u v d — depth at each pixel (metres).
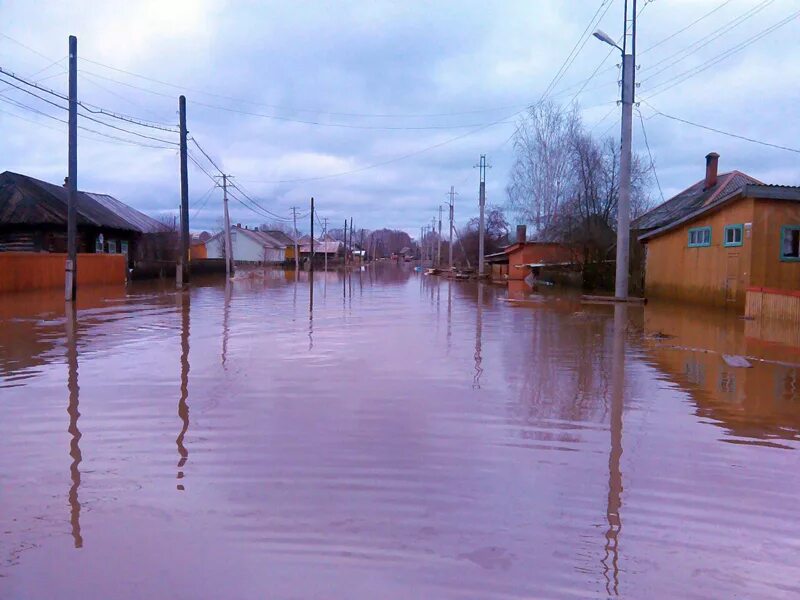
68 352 10.26
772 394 7.41
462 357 10.02
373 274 64.50
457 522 3.92
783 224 17.66
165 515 4.00
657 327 14.23
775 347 11.05
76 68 19.38
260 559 3.44
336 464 4.96
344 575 3.28
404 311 18.75
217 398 7.12
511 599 3.08
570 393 7.45
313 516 3.99
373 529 3.81
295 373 8.62
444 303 22.36
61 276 26.08
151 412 6.50
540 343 11.63
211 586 3.17
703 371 8.83
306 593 3.11
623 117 21.83
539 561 3.44
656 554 3.54
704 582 3.25
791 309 14.23
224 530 3.79
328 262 108.00
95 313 16.91
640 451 5.32
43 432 5.79
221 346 11.05
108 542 3.63
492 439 5.64
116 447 5.37
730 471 4.85
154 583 3.19
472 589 3.16
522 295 27.44
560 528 3.85
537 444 5.50
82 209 33.59
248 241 90.44
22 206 29.73
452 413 6.52
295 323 15.00
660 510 4.13
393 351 10.62
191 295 25.42
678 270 22.22
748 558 3.51
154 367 8.99
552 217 38.34
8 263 22.19
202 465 4.93
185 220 31.02
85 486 4.48
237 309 18.88
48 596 3.07
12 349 10.53
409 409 6.68
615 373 8.68
